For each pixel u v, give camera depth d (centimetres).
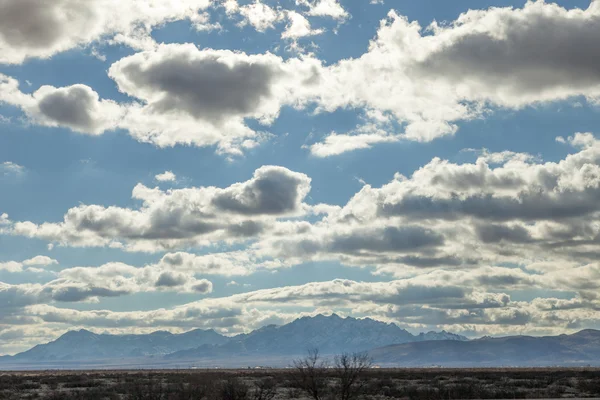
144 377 14675
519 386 10925
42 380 13725
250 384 9962
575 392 9206
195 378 8369
